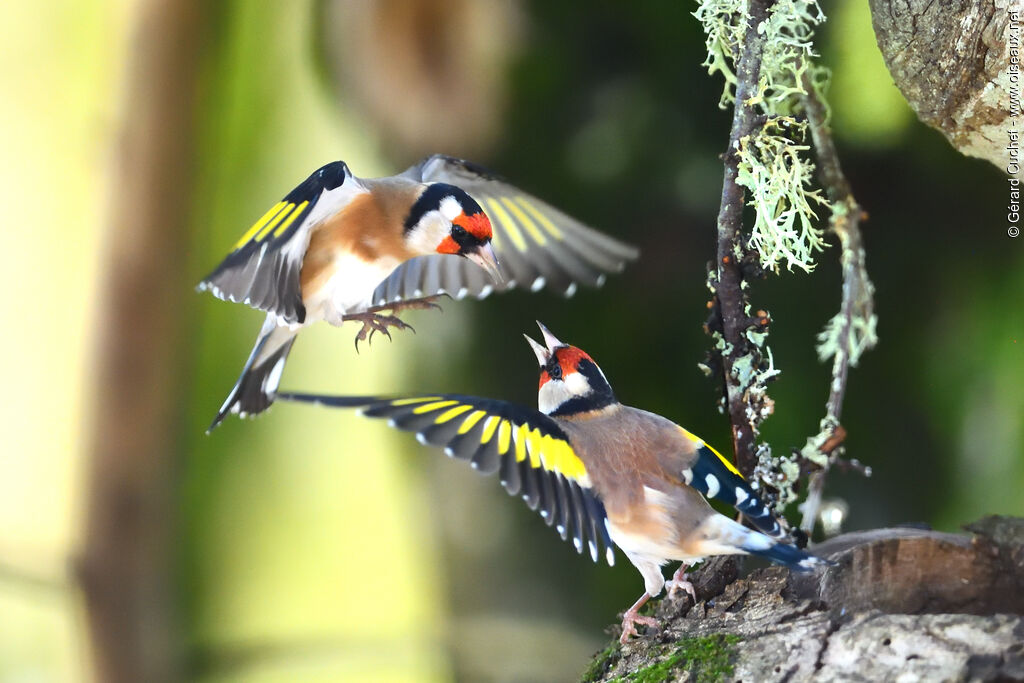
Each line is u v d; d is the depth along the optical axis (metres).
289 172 11.30
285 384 12.50
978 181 8.89
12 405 15.46
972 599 5.47
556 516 5.14
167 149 11.14
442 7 9.87
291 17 10.86
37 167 15.03
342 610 12.48
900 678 4.57
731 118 9.44
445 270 6.78
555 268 6.75
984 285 8.98
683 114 9.53
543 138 9.85
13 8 14.61
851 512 9.16
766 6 5.61
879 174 9.04
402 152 10.53
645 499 5.34
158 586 11.48
